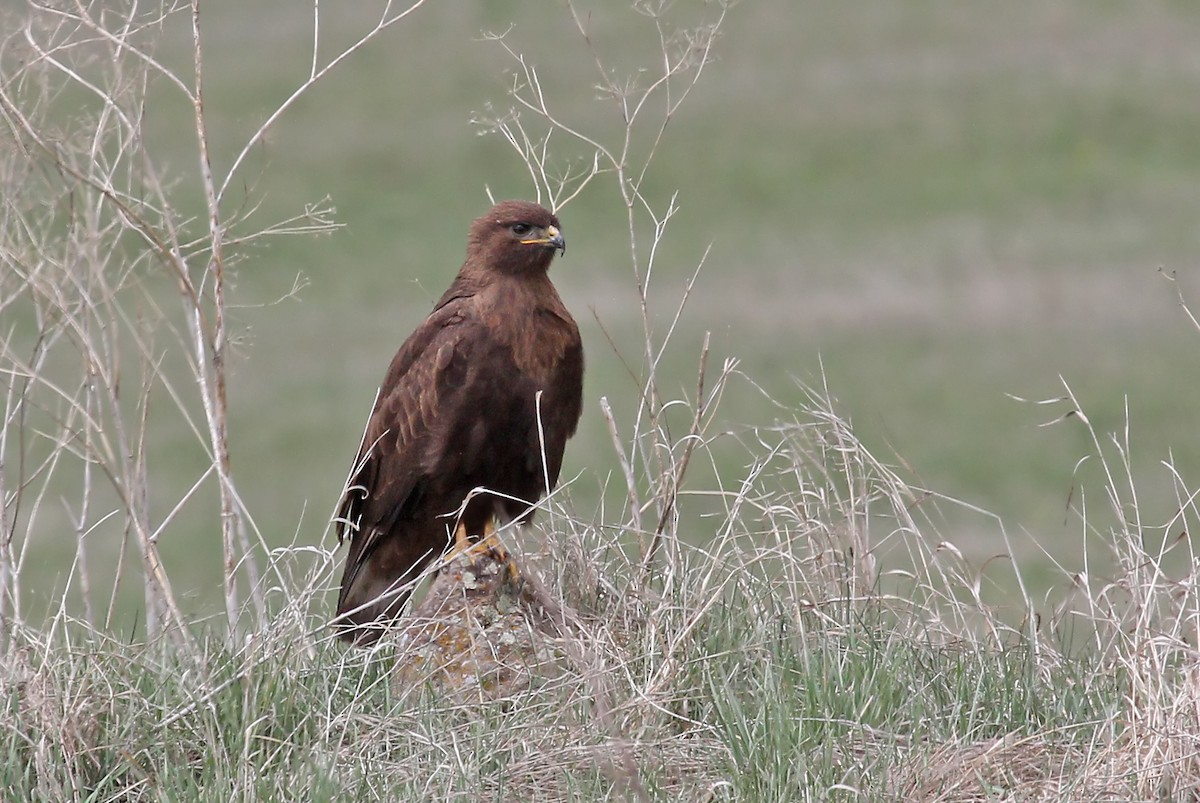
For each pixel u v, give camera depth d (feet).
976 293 94.48
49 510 64.75
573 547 30.99
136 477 32.40
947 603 30.81
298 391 82.43
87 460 32.04
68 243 32.76
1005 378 80.07
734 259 100.78
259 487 69.97
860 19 150.82
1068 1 152.35
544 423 34.55
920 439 71.31
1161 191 111.55
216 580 56.34
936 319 90.02
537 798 24.43
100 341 45.68
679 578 29.99
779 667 27.07
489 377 33.96
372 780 24.64
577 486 60.64
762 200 112.06
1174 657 27.86
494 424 34.17
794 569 29.04
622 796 23.20
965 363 82.43
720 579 30.30
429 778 24.44
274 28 151.23
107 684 26.48
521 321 34.09
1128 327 87.66
